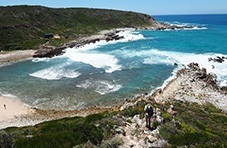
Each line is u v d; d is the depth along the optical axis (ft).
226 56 181.27
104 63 175.63
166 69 154.92
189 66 156.87
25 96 117.29
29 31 289.12
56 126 59.31
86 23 389.80
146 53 203.00
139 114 64.90
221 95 114.11
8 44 242.99
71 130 51.29
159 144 46.83
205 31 370.53
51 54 210.18
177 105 92.02
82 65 172.45
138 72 150.71
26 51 227.81
